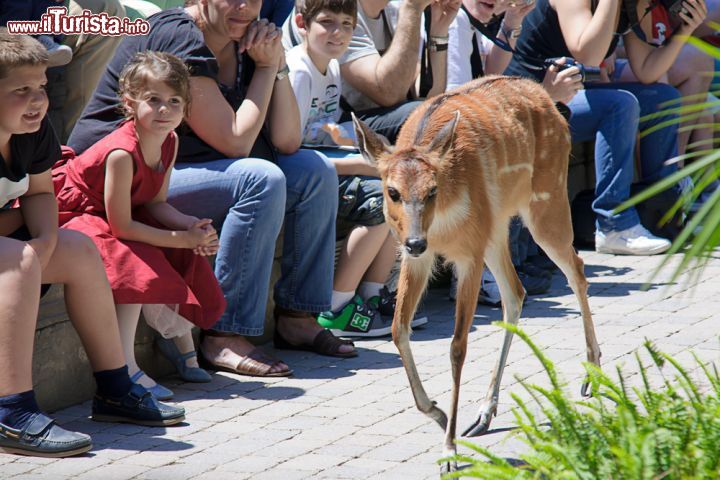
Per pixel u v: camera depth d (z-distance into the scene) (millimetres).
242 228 7234
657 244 10852
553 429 4176
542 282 9570
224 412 6527
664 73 11242
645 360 7387
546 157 6934
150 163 6691
